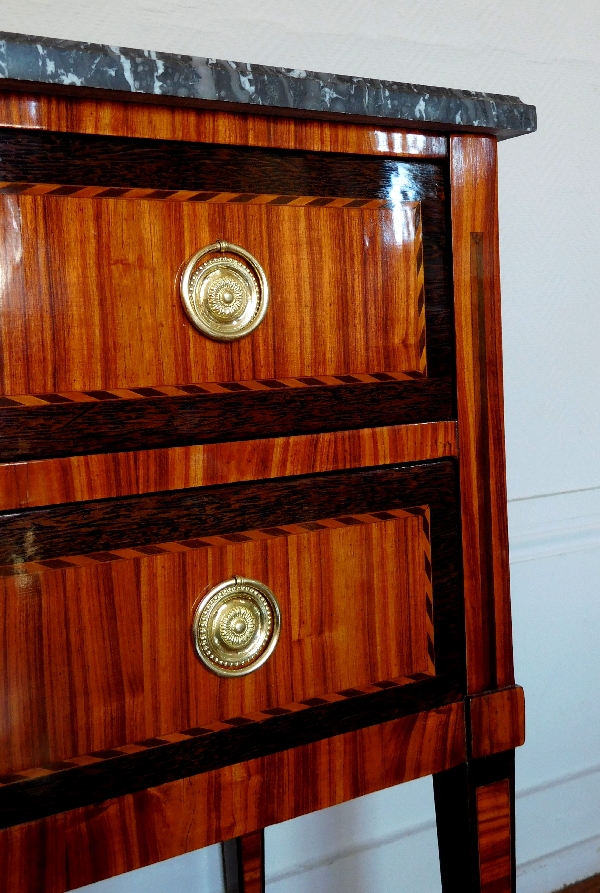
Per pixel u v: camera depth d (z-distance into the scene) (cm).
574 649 110
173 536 49
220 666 50
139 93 45
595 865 112
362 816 99
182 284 49
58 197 45
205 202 49
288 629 52
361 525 55
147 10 84
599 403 111
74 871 47
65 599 46
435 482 57
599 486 111
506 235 102
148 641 48
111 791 48
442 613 58
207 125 49
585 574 111
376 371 55
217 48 87
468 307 58
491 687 60
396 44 96
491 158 58
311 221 52
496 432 59
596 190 110
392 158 55
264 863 86
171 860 89
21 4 78
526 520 106
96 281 47
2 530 45
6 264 44
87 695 47
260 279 51
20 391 45
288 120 51
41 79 42
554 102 106
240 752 51
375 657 55
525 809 107
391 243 55
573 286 108
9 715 45
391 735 56
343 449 54
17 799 45
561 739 110
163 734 49
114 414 47
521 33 104
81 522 47
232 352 50
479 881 60
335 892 97
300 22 91
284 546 52
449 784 61
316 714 53
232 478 50
